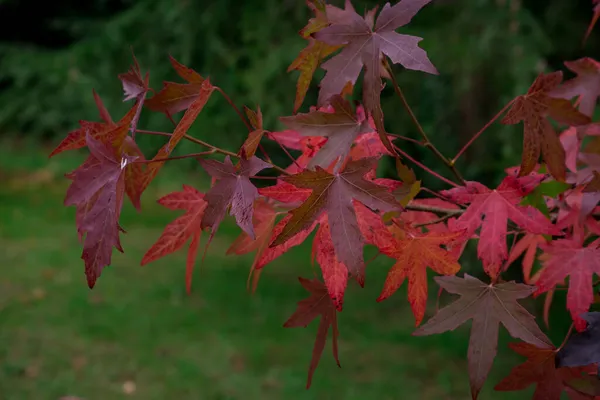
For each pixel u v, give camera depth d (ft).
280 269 25.31
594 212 3.90
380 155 3.64
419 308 3.46
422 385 16.75
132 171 3.40
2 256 26.25
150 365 17.49
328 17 3.34
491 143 20.01
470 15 19.65
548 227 3.55
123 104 29.27
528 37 19.29
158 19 27.02
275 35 23.50
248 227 2.89
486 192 3.64
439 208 3.93
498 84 19.51
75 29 34.35
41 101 40.88
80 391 16.10
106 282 23.48
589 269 3.76
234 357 18.07
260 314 20.99
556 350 3.46
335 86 3.04
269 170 14.96
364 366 17.76
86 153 43.47
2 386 16.20
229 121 24.31
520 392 16.51
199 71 25.99
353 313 21.30
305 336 19.53
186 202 3.82
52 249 27.12
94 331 19.35
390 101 20.98
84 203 3.23
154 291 22.74
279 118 3.18
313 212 3.01
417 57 2.92
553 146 3.25
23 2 47.03
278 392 16.33
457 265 3.42
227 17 25.44
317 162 3.14
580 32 23.80
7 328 19.48
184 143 25.03
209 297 22.27
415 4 3.00
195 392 16.21
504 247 3.52
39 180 38.93
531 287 3.30
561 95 3.20
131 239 28.63
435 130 20.68
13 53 41.55
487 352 3.31
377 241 3.36
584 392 3.47
